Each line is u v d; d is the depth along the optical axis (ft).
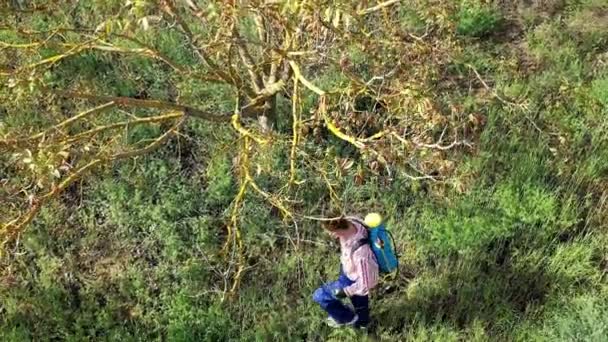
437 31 22.36
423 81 18.34
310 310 21.26
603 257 22.41
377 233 19.19
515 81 25.77
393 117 19.17
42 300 21.34
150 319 21.17
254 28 24.14
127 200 23.17
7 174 22.97
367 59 22.11
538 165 23.54
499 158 23.72
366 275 19.02
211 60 20.57
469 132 22.97
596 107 24.49
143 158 23.72
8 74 16.65
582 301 21.03
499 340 20.80
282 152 22.97
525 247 22.35
